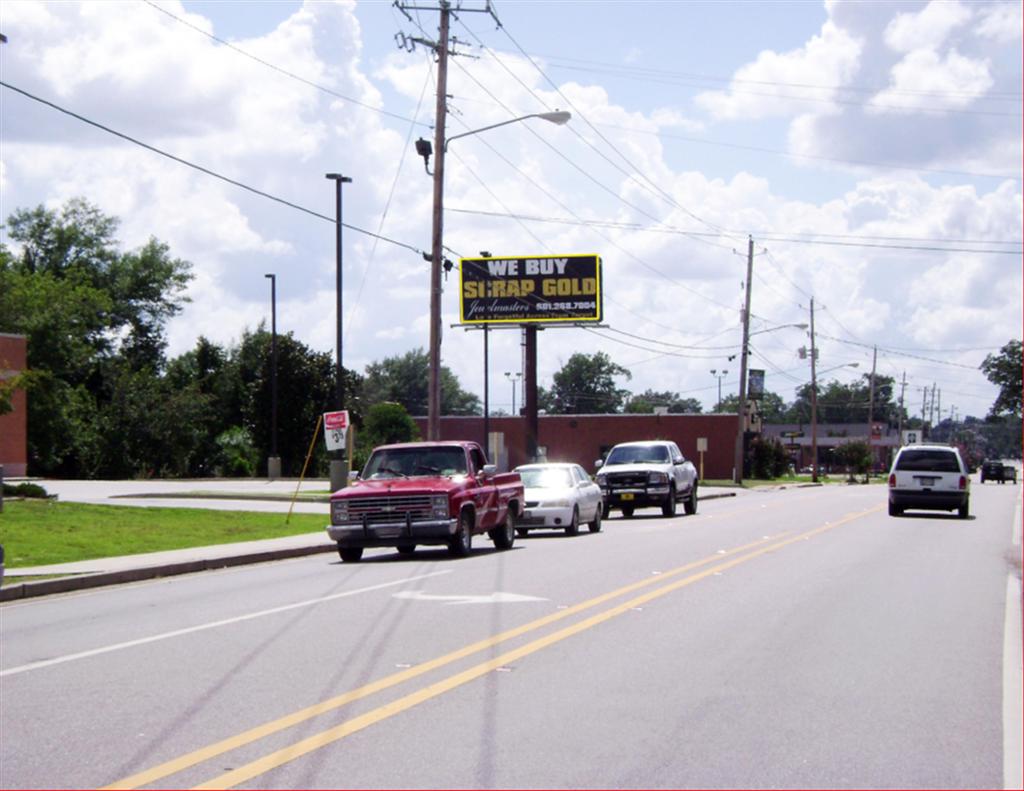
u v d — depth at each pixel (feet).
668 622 41.50
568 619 42.01
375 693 29.68
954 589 52.60
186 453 226.99
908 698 29.63
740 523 100.53
